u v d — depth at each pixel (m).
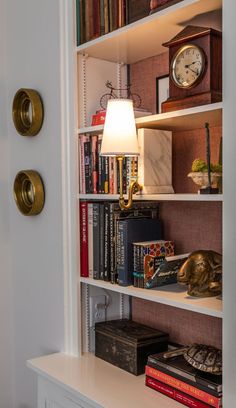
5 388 2.22
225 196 1.20
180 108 1.40
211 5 1.32
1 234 2.18
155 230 1.72
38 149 1.96
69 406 1.57
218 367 1.35
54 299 1.90
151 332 1.72
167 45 1.45
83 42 1.72
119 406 1.38
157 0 1.42
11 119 2.15
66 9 1.76
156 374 1.49
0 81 2.17
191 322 1.70
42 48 1.90
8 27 2.14
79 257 1.78
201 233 1.67
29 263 2.06
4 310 2.20
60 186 1.82
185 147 1.70
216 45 1.34
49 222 1.90
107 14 1.60
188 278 1.42
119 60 1.86
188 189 1.70
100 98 1.84
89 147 1.71
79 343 1.80
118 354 1.69
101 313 1.88
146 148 1.54
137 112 1.66
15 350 2.20
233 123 1.18
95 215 1.70
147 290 1.52
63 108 1.79
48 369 1.67
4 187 2.19
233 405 1.19
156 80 1.79
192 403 1.36
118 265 1.62
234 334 1.19
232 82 1.17
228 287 1.20
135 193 1.54
